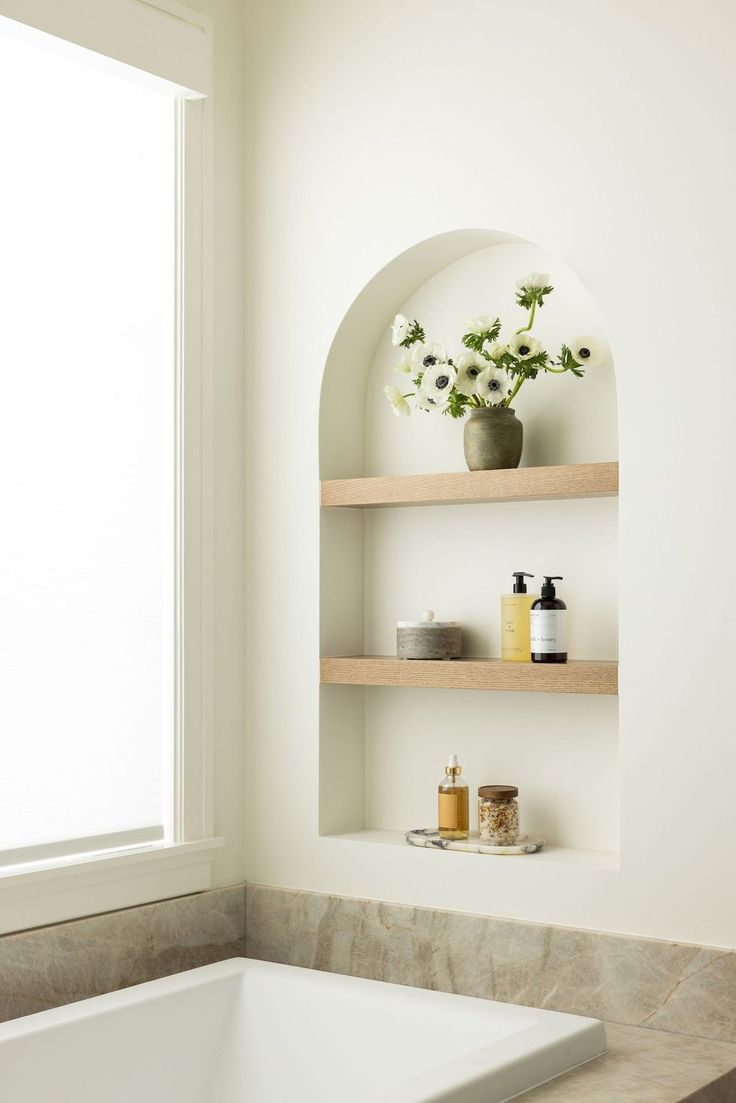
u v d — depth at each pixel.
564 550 2.38
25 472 2.19
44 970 2.16
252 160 2.64
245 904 2.57
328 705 2.52
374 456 2.64
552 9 2.25
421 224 2.40
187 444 2.48
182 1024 2.15
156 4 2.42
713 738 2.03
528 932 2.20
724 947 2.01
